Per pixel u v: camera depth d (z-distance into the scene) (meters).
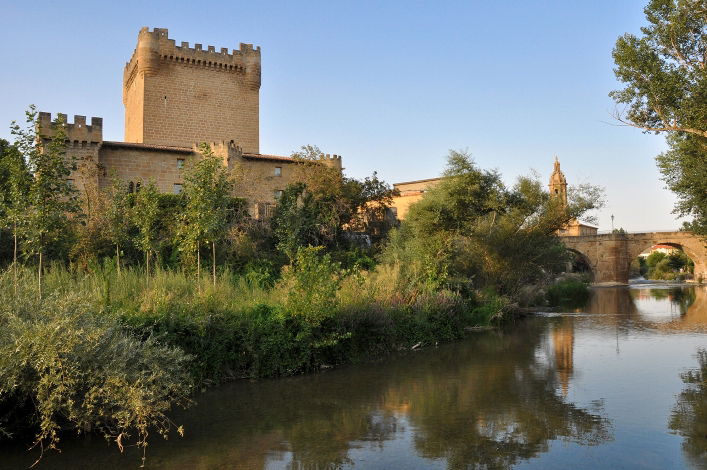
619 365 17.00
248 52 60.06
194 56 56.84
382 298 22.33
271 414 11.77
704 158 22.19
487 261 35.22
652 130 18.50
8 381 8.71
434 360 18.67
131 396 9.23
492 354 19.78
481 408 12.07
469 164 36.62
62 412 9.45
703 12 16.84
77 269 20.16
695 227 28.81
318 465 8.70
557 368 16.69
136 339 11.86
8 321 9.82
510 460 8.82
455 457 8.99
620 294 59.53
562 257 45.78
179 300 15.46
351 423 11.05
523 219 37.25
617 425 10.65
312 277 17.30
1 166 16.11
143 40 54.41
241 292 20.58
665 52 18.08
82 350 9.40
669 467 8.45
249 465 8.73
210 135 57.72
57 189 14.71
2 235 23.58
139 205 24.03
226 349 15.23
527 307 38.41
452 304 24.84
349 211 43.16
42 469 8.57
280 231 31.69
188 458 9.05
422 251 31.70
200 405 12.61
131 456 9.14
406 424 10.92
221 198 21.23
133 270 22.14
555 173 98.06
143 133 54.12
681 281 100.69
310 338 16.84
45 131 40.28
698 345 21.08
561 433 10.20
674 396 12.90
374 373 16.42
